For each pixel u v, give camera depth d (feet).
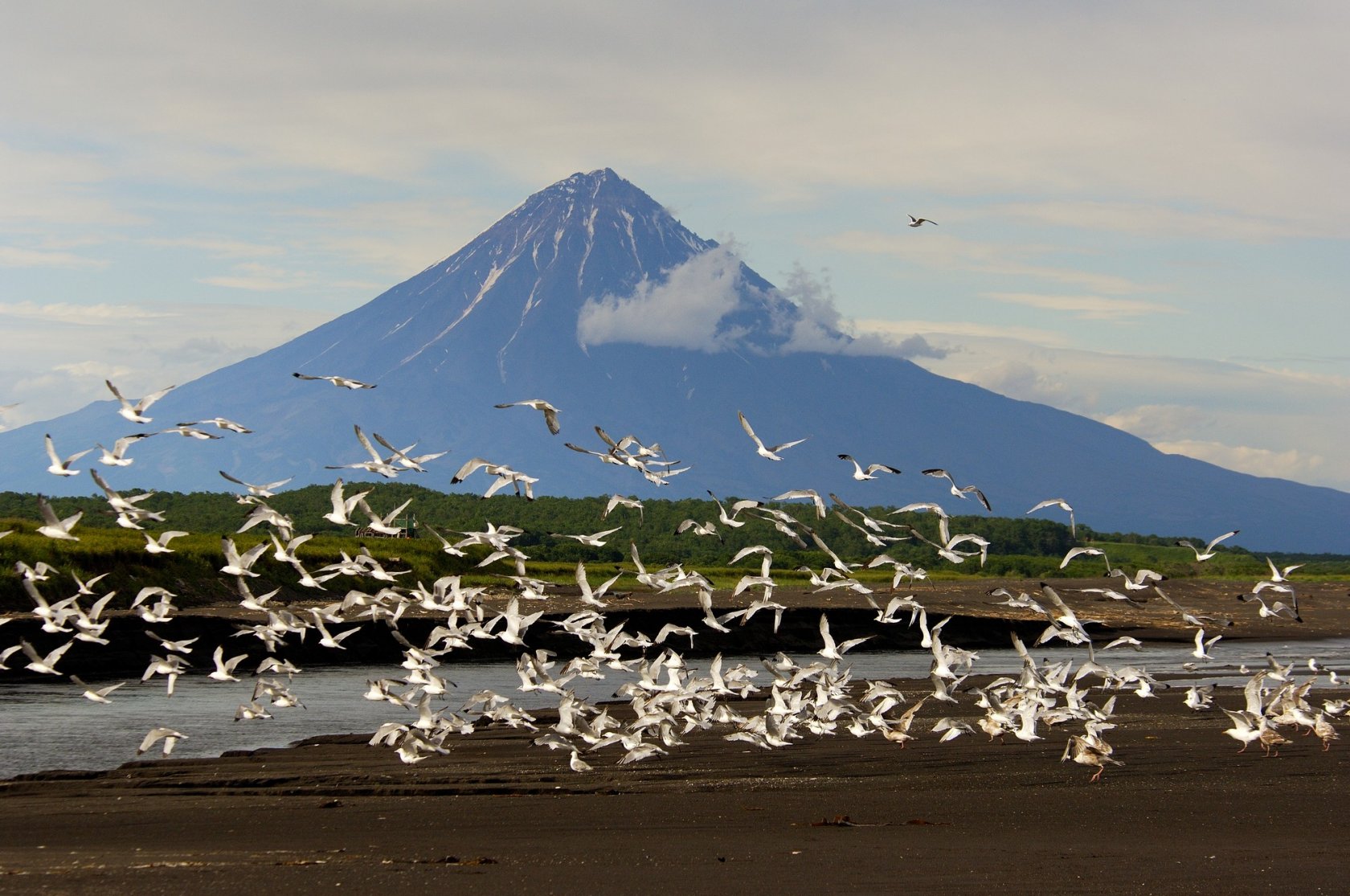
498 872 68.49
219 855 73.67
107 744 123.65
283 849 76.43
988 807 92.58
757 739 116.57
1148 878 67.51
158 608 128.57
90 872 67.46
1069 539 532.32
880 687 125.49
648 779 106.32
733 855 73.92
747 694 163.84
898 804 94.12
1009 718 119.34
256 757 118.32
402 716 148.15
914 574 123.95
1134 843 78.28
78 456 101.76
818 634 268.21
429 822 86.53
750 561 385.91
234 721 140.87
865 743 127.44
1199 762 114.32
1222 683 189.57
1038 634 286.25
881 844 78.18
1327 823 85.61
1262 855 73.82
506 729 141.08
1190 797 96.58
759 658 239.91
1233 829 83.20
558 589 284.41
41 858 72.69
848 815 89.25
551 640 232.53
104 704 150.61
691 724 125.80
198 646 198.08
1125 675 131.03
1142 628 303.27
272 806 93.15
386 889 64.18
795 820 86.94
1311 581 449.89
